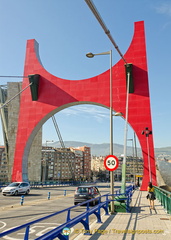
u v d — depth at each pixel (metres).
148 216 11.25
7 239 7.24
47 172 116.00
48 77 39.16
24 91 39.81
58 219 10.98
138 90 33.88
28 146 37.94
